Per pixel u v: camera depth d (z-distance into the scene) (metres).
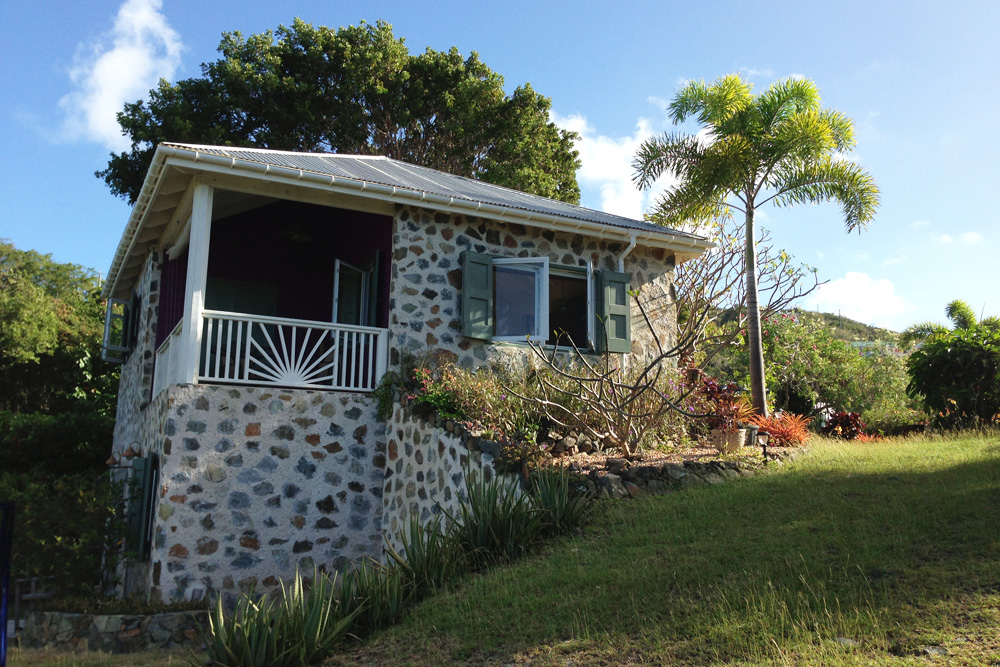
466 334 10.65
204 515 8.80
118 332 16.34
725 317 13.42
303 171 9.48
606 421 9.06
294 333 9.80
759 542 6.20
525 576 6.30
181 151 8.88
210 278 13.16
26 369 26.59
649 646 4.72
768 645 4.43
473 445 8.11
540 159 26.55
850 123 13.88
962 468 8.23
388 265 10.89
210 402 9.05
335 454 9.73
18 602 8.84
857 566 5.39
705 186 13.55
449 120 24.98
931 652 4.14
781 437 11.10
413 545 6.90
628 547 6.53
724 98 13.83
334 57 23.73
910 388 15.09
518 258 11.15
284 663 5.53
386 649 5.55
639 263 12.70
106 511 9.46
